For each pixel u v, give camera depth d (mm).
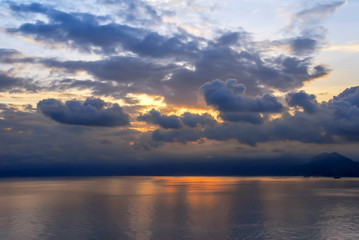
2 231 60031
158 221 69438
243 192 154000
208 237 55406
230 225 65000
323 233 58125
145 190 172125
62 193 149000
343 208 90250
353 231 59625
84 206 95375
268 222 68125
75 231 59875
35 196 131750
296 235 56719
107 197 126312
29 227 63375
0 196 132750
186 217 74562
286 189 178125
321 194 139750
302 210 86250
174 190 171625
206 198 121250
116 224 66062
